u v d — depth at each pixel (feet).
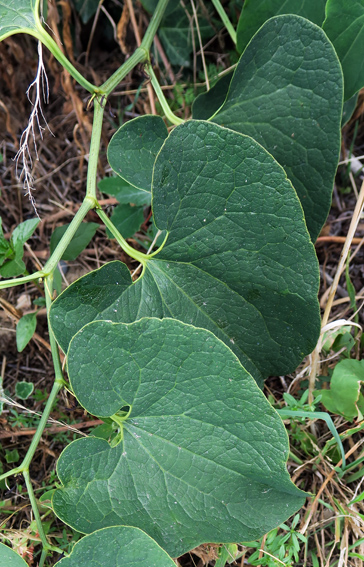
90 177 2.04
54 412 2.23
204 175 1.95
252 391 1.91
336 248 2.42
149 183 2.08
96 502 1.96
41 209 2.52
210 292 2.05
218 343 1.90
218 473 1.96
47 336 2.36
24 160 2.09
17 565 1.91
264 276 2.02
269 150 2.07
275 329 2.07
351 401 2.07
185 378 1.93
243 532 1.95
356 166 2.47
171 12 2.44
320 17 2.13
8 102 2.56
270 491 1.96
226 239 2.00
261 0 2.12
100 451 1.96
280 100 2.03
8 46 2.52
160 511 1.97
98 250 2.44
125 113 2.58
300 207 1.95
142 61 2.13
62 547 2.07
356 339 2.22
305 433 2.13
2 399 2.10
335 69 1.98
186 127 1.92
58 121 2.59
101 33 2.62
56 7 2.44
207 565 2.10
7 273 2.12
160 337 1.90
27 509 2.16
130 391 1.94
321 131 2.02
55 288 2.15
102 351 1.91
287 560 2.00
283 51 2.00
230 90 2.06
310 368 2.18
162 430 1.96
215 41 2.50
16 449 2.21
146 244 2.35
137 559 1.89
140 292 2.02
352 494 2.12
